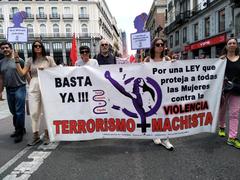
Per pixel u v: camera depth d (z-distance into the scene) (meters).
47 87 4.48
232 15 19.83
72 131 4.55
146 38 8.64
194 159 3.90
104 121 4.50
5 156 4.27
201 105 4.55
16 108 5.07
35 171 3.64
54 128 4.55
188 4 31.45
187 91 4.47
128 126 4.46
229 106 4.45
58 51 62.09
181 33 33.97
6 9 59.53
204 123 4.61
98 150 4.43
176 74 4.40
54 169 3.69
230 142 4.45
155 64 4.36
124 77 4.39
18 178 3.44
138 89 4.39
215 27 23.38
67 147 4.64
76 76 4.44
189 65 4.42
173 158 3.97
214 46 24.00
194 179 3.27
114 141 4.90
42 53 4.79
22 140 5.16
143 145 4.63
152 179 3.31
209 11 24.47
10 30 5.28
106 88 4.43
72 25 62.69
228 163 3.71
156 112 4.42
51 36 61.41
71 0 61.81
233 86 4.33
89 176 3.44
